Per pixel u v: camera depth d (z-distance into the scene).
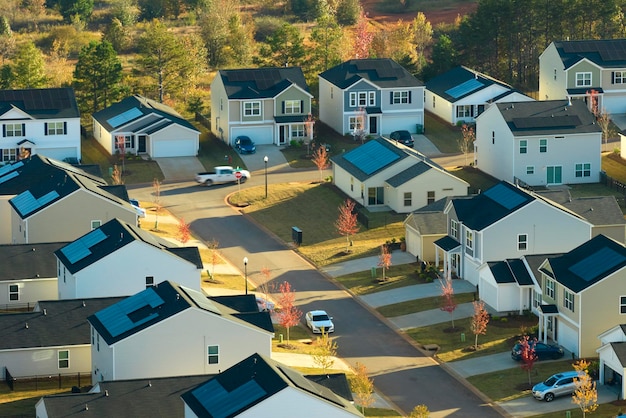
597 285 134.75
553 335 140.75
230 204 190.25
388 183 183.88
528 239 155.25
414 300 154.25
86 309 133.38
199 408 104.19
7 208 170.25
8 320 130.75
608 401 125.12
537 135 191.62
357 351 140.88
